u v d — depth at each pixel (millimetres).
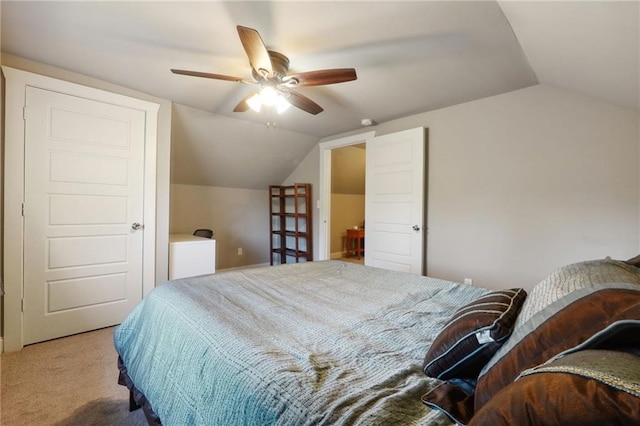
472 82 2635
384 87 2770
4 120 2301
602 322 607
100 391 1854
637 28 1267
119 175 2861
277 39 2008
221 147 4234
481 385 722
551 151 2607
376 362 951
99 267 2775
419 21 1812
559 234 2576
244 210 5348
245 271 2158
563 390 453
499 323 821
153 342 1364
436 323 1286
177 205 4621
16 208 2359
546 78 2424
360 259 6523
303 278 2012
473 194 3088
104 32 2010
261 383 824
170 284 1771
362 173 6617
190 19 1851
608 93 2135
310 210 5000
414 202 3457
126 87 2857
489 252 2982
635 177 2248
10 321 2344
